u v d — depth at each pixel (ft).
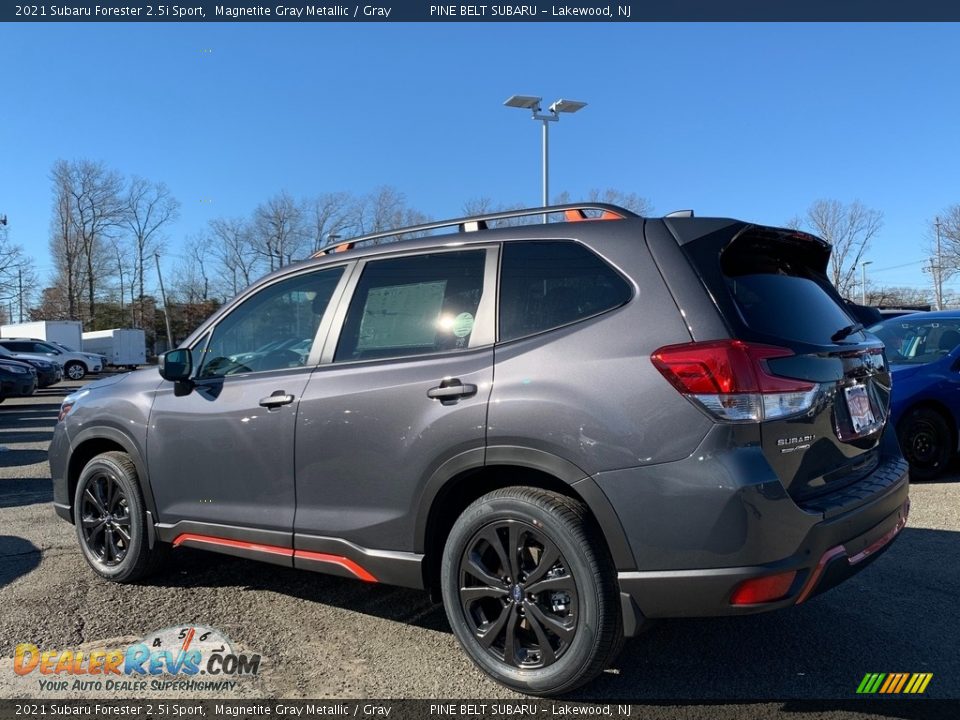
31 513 20.52
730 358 8.51
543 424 9.26
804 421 8.95
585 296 9.77
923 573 14.43
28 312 221.05
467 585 10.27
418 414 10.34
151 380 14.20
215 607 13.32
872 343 11.32
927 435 22.50
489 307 10.44
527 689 9.70
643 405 8.75
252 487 12.22
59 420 15.87
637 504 8.71
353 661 11.09
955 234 136.46
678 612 8.70
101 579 14.84
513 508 9.65
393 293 11.53
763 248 10.49
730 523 8.30
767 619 12.35
